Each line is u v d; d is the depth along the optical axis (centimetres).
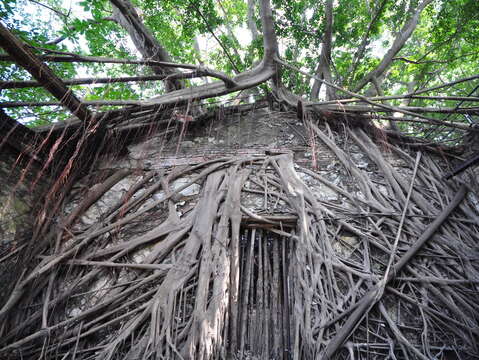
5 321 315
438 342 295
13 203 383
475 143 434
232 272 338
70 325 315
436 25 738
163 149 484
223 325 308
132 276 349
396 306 317
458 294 311
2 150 388
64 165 460
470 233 352
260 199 402
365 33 754
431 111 421
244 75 511
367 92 756
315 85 763
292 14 703
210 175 432
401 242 354
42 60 332
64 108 415
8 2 447
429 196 396
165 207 412
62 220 408
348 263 338
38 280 346
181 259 343
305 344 295
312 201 385
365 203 387
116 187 446
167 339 287
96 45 613
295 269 349
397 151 450
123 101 416
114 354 299
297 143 475
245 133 500
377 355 290
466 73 926
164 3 700
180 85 627
